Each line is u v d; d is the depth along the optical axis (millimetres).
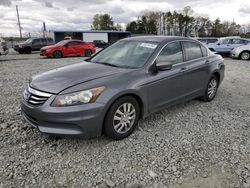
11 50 26250
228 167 2682
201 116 4180
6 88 6117
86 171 2592
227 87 6438
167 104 3857
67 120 2734
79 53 17266
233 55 14211
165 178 2490
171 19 71125
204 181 2453
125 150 3008
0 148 3018
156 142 3221
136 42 4082
